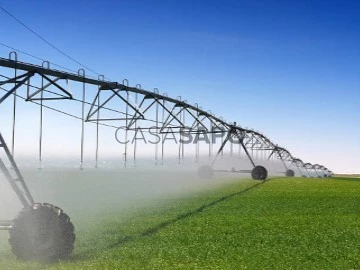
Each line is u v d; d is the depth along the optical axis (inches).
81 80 872.3
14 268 330.3
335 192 1262.3
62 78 799.1
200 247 423.8
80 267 333.1
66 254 367.2
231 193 1173.1
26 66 650.2
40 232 361.7
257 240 467.2
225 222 605.0
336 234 513.3
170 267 339.0
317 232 526.3
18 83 644.1
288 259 376.2
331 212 748.0
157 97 1283.2
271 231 529.7
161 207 807.7
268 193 1190.3
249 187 1445.6
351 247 434.9
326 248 428.5
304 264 358.6
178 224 581.9
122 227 550.9
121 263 348.8
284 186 1529.3
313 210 773.9
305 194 1170.6
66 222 369.7
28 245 361.7
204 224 583.5
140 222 599.5
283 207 820.6
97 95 984.3
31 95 750.5
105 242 445.7
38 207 367.6
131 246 424.8
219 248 420.5
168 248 416.5
